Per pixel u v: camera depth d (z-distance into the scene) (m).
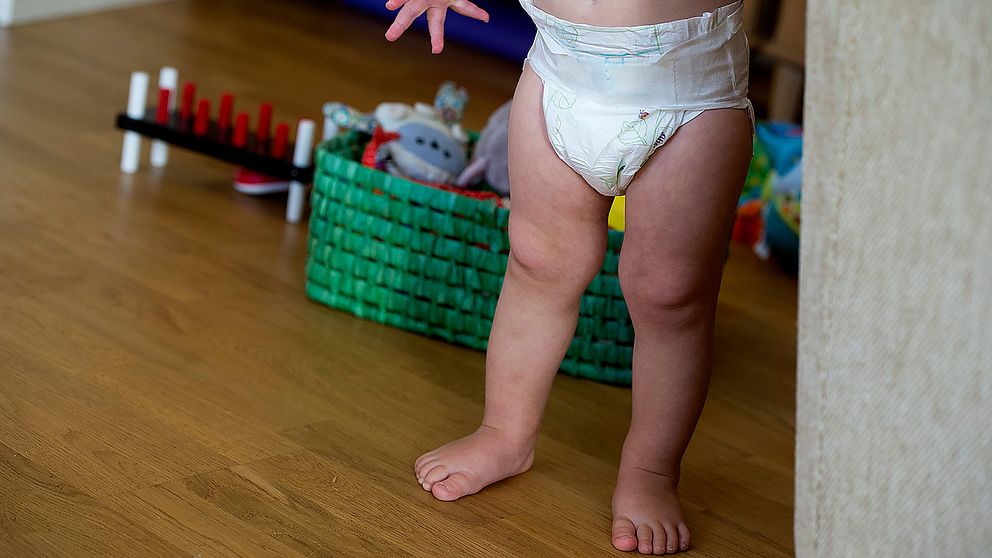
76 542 0.96
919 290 0.66
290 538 1.02
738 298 1.86
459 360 1.47
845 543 0.69
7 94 2.26
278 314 1.53
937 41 0.64
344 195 1.54
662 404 1.12
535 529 1.11
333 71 2.86
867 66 0.65
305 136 1.86
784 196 1.98
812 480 0.69
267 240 1.80
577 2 1.00
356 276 1.55
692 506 1.20
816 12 0.66
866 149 0.65
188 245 1.72
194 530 1.01
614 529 1.10
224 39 2.99
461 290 1.49
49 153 1.99
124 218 1.77
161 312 1.47
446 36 3.29
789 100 2.76
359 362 1.42
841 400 0.68
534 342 1.15
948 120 0.65
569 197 1.08
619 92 1.01
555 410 1.38
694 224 1.04
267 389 1.31
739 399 1.49
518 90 1.09
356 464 1.18
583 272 1.12
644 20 0.98
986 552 0.68
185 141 1.89
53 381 1.24
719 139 1.02
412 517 1.09
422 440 1.25
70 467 1.08
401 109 1.76
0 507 0.99
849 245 0.66
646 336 1.12
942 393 0.66
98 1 3.04
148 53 2.76
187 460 1.13
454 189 1.65
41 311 1.41
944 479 0.67
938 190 0.65
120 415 1.20
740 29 1.03
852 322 0.67
